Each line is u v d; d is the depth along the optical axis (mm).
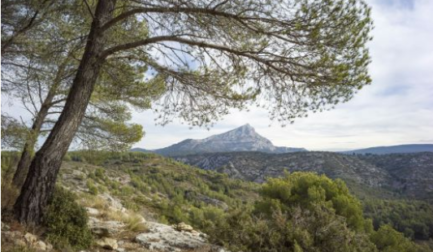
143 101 10820
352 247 8133
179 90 7461
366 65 5820
